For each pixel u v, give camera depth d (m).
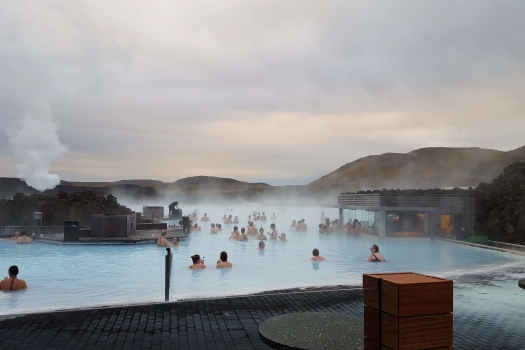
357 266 15.30
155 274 13.70
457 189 26.09
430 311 3.35
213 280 12.61
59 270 14.52
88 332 6.62
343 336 3.67
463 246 20.48
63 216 30.06
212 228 27.72
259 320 7.32
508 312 7.90
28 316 7.55
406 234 23.33
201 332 6.64
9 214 29.03
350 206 27.39
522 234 21.11
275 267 15.01
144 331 6.69
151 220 33.84
